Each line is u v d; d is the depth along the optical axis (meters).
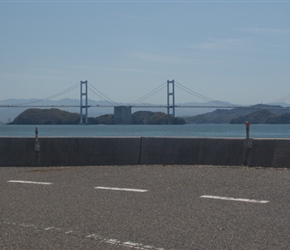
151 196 9.53
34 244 6.60
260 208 8.32
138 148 15.10
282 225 7.23
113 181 11.48
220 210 8.23
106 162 15.16
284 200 8.88
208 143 14.41
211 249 6.20
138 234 6.94
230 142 14.10
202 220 7.61
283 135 59.41
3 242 6.71
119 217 7.92
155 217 7.87
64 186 10.98
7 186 11.19
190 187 10.36
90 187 10.73
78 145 15.41
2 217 8.12
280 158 13.25
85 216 8.05
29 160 15.59
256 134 65.38
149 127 123.50
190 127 124.81
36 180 12.04
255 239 6.57
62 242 6.66
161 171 12.98
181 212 8.16
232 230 7.01
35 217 8.07
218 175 11.91
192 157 14.52
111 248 6.35
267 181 10.86
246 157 13.77
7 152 15.80
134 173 12.73
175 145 14.77
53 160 15.46
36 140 15.63
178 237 6.75
